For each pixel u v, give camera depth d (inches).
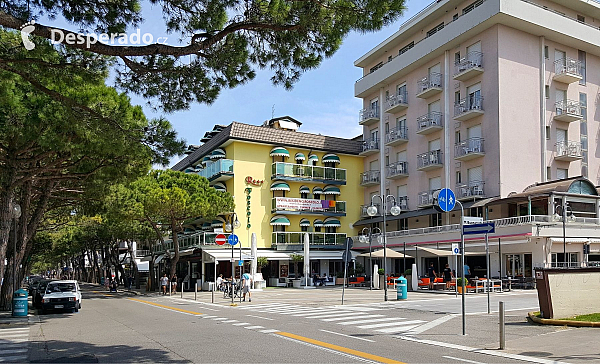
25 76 423.8
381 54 1996.8
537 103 1494.8
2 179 734.5
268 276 1732.3
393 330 538.0
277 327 570.9
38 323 704.4
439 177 1631.4
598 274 581.6
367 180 1953.7
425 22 1738.4
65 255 3164.4
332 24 379.2
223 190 1737.2
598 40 1588.3
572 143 1540.4
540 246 1211.2
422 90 1690.5
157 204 1342.3
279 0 380.2
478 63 1489.9
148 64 429.1
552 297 546.9
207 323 631.8
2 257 757.3
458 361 364.8
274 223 1761.8
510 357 378.0
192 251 1663.4
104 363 377.1
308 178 1843.0
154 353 412.5
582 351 387.9
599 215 1333.7
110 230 1740.9
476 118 1497.3
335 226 1914.4
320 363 360.2
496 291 1135.6
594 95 1644.9
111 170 759.7
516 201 1315.2
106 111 526.6
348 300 973.8
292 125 2133.4
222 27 409.4
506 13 1396.4
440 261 1528.1
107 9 393.1
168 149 571.8
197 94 453.1
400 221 1795.0
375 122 1973.4
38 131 565.6
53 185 956.0
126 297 1338.6
